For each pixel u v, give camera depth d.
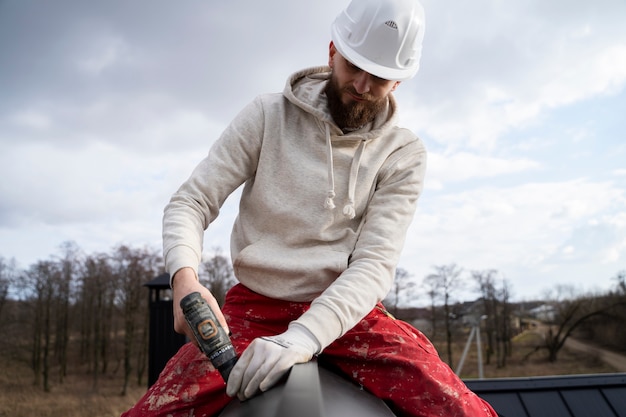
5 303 23.00
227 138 1.29
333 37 1.26
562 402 2.66
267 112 1.32
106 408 19.50
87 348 24.81
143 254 25.27
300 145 1.29
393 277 1.18
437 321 27.14
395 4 1.22
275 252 1.22
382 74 1.18
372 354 1.10
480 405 1.06
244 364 0.81
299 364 0.79
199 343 0.85
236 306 1.25
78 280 24.70
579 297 30.89
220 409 1.00
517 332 30.64
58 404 19.73
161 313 5.05
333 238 1.25
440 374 1.06
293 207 1.24
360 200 1.28
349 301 1.02
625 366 26.59
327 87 1.31
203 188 1.21
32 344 22.97
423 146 1.40
